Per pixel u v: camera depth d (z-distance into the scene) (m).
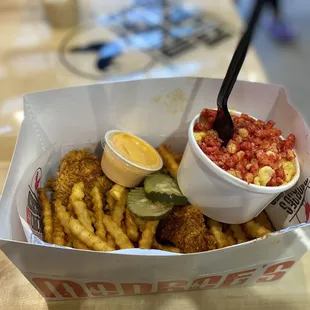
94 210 0.31
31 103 0.31
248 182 0.26
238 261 0.25
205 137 0.29
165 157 0.35
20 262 0.23
